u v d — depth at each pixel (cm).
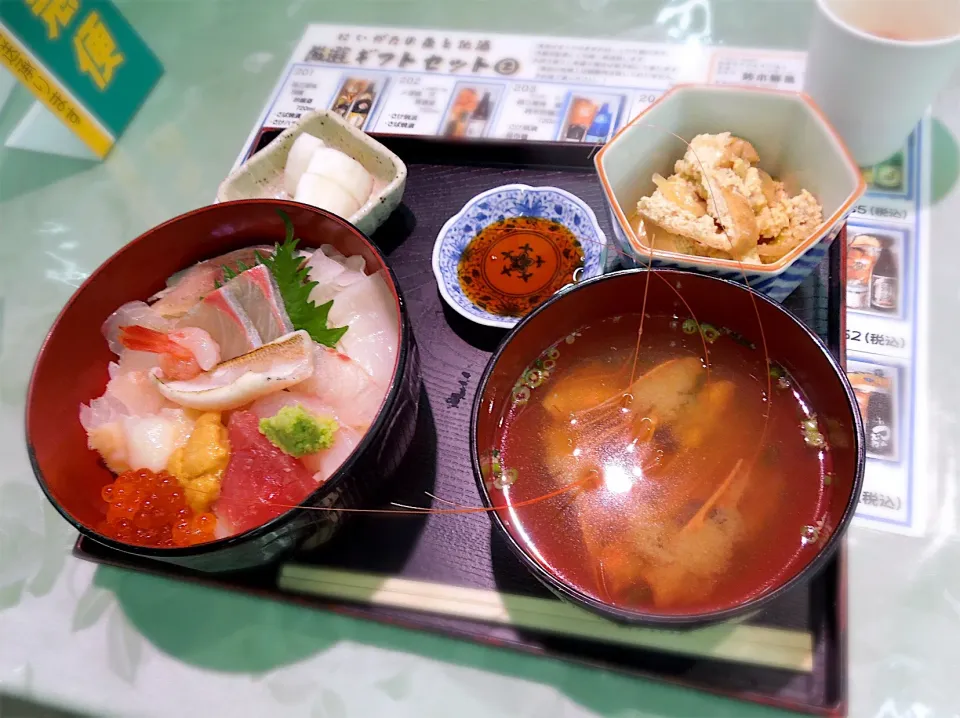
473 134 41
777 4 42
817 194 31
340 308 31
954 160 35
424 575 28
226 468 27
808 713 24
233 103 46
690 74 41
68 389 30
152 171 45
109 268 31
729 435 27
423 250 37
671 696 26
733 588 24
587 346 29
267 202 31
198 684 29
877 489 28
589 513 26
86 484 29
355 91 44
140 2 51
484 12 46
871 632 26
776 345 27
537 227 36
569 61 42
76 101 43
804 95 29
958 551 27
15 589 32
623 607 23
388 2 48
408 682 28
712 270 27
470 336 34
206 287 33
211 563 26
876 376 30
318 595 28
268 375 28
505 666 27
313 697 28
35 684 29
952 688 25
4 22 39
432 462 30
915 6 33
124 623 30
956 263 33
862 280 33
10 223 44
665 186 31
